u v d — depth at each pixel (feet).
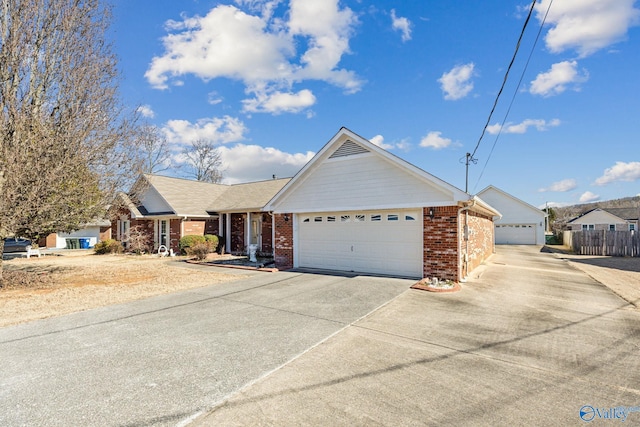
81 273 40.14
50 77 32.17
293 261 42.04
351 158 36.65
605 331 17.65
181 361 13.91
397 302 23.77
